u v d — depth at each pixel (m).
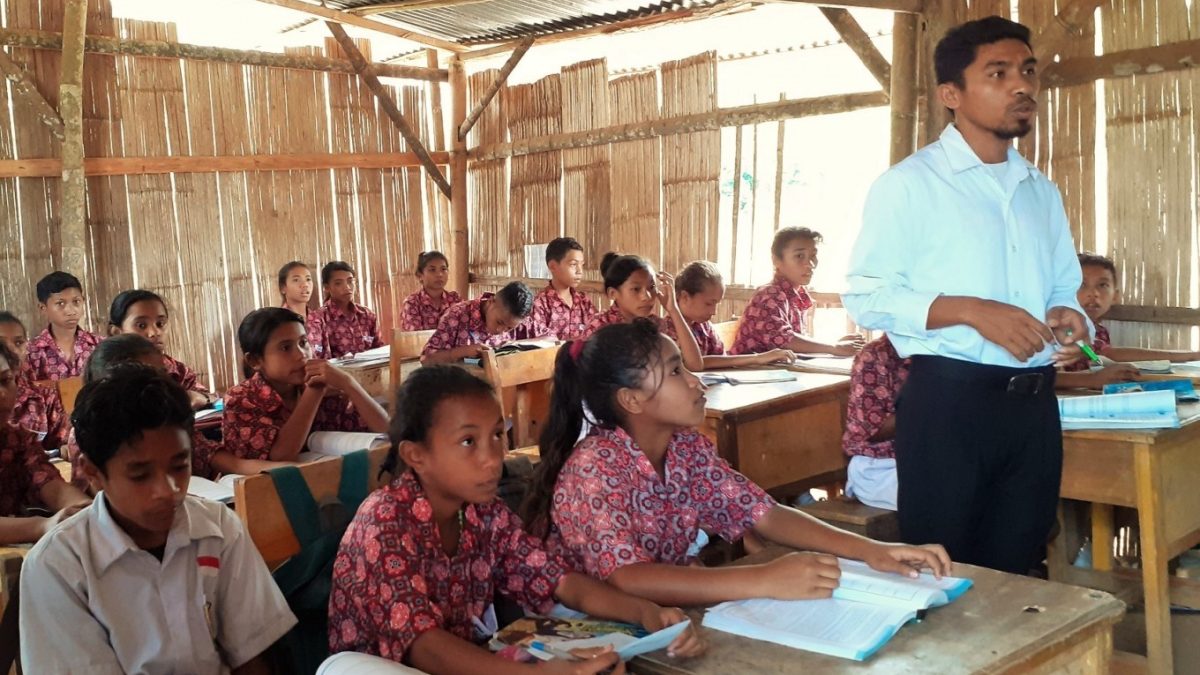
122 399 1.52
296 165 6.61
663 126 5.90
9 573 1.86
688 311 4.41
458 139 7.16
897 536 2.88
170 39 6.07
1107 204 4.09
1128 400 2.54
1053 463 2.12
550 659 1.39
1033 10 4.18
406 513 1.58
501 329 4.99
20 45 5.47
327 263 6.59
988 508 2.15
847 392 3.59
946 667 1.30
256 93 6.46
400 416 1.59
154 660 1.59
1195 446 2.61
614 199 6.26
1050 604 1.49
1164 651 2.49
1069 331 2.07
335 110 6.82
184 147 6.17
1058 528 3.12
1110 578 3.07
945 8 4.20
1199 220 3.85
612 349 1.78
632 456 1.78
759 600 1.54
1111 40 4.03
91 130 5.82
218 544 1.67
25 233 5.61
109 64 5.87
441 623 1.53
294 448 2.79
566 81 6.49
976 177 2.08
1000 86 2.00
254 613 1.67
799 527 1.81
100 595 1.57
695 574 1.59
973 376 2.04
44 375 4.74
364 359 4.88
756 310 4.56
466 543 1.66
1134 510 3.66
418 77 7.05
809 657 1.35
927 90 4.30
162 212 6.11
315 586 1.78
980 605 1.49
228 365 6.42
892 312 2.07
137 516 1.55
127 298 3.94
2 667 1.71
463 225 7.24
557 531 1.80
